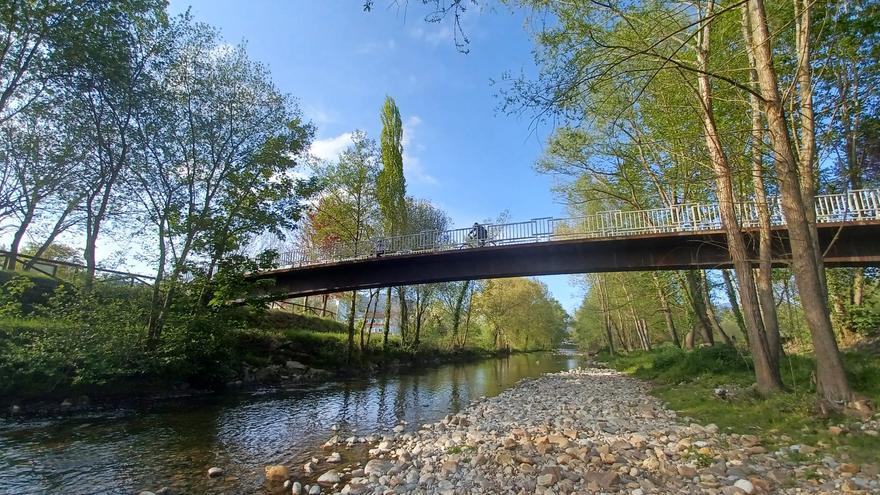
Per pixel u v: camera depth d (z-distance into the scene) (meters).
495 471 7.18
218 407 15.77
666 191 23.22
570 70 9.02
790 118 13.65
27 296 18.70
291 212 21.98
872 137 19.09
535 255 22.02
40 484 7.74
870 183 20.45
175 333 17.69
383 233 37.16
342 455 9.81
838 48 13.70
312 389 21.97
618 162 24.56
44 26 15.42
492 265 22.92
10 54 15.90
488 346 69.69
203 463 9.15
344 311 46.31
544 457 7.73
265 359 25.44
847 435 7.42
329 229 35.16
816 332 9.29
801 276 9.62
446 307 55.28
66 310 15.37
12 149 19.61
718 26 13.45
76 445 10.15
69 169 21.31
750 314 11.73
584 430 10.05
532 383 23.75
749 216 16.94
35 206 23.30
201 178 20.56
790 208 9.82
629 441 8.52
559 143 24.23
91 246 21.67
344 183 34.38
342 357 31.91
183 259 19.16
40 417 12.73
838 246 16.27
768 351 11.48
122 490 7.58
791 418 8.84
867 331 18.69
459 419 13.11
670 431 9.23
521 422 11.76
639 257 20.06
